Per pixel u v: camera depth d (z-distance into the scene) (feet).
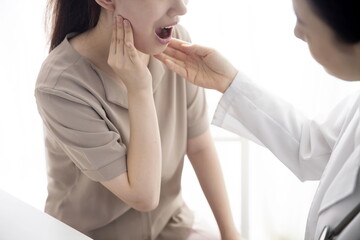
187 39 4.91
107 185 4.14
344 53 2.94
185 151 4.95
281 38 6.42
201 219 5.14
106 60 4.27
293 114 4.43
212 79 4.44
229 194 7.40
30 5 6.80
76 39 4.34
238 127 4.51
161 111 4.62
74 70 4.11
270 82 6.55
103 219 4.61
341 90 6.46
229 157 7.35
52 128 4.14
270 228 7.03
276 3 6.34
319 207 3.39
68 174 4.58
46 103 4.04
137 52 4.05
